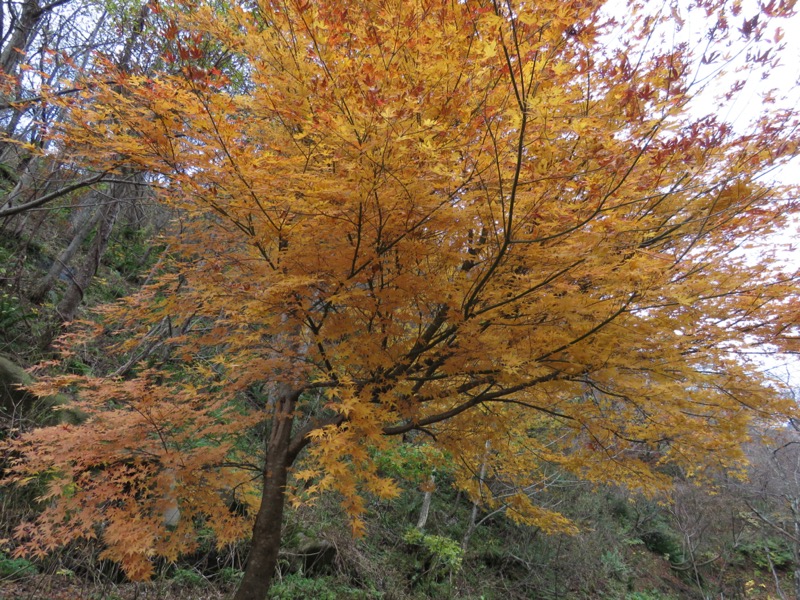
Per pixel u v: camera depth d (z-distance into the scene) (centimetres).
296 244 312
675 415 362
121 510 337
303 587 679
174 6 348
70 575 482
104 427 375
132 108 274
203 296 335
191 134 267
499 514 1202
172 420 376
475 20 260
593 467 462
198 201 319
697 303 315
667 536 1507
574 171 270
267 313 345
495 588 981
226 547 638
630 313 307
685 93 292
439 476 1208
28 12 541
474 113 262
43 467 347
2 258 846
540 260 303
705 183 313
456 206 312
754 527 1384
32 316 756
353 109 252
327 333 343
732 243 337
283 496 406
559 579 1069
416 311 400
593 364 325
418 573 870
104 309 371
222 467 398
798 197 304
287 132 353
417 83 277
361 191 259
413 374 446
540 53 258
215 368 519
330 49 283
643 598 1166
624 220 284
